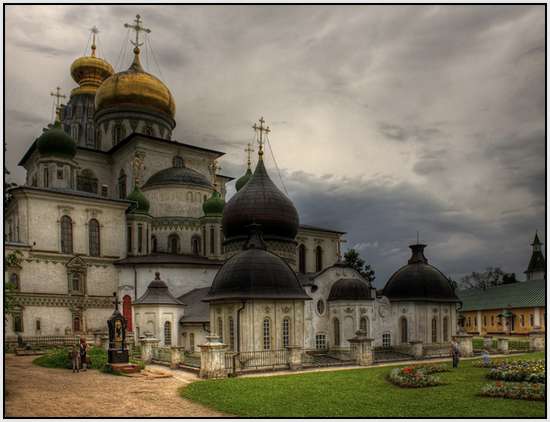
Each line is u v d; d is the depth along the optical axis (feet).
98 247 203.72
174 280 199.52
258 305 132.57
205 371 107.45
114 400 79.77
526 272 322.34
